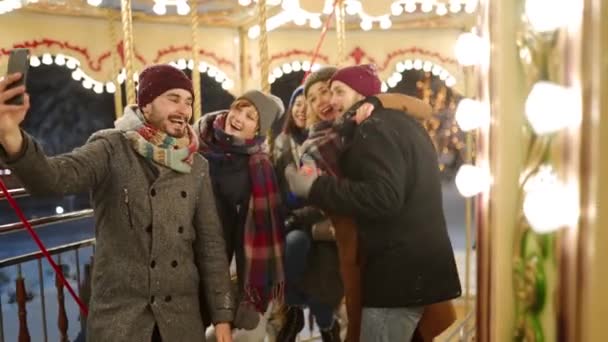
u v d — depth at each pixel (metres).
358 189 2.28
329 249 2.59
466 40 1.64
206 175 2.17
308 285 2.63
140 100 2.04
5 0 3.63
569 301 1.10
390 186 2.21
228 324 2.15
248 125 2.40
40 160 1.72
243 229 2.44
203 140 2.45
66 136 6.75
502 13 1.42
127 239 1.99
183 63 4.91
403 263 2.29
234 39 5.14
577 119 1.05
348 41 5.11
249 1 3.91
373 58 5.12
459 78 5.08
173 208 2.02
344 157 2.39
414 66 5.12
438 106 5.22
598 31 0.97
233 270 2.86
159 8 3.88
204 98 6.32
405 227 2.29
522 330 1.43
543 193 1.14
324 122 2.46
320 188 2.40
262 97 2.40
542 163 1.27
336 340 2.69
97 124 6.92
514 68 1.41
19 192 2.90
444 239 2.36
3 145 1.65
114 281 1.99
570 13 1.06
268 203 2.45
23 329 2.98
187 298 2.07
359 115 2.33
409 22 4.81
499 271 1.50
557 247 1.16
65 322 3.12
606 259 1.00
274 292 2.48
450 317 2.41
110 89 4.59
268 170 2.48
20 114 1.66
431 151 2.32
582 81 1.02
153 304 1.98
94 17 4.47
